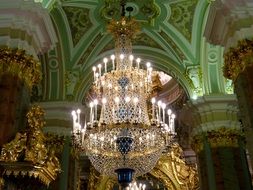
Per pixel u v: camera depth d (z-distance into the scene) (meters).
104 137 7.87
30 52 6.24
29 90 6.26
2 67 5.85
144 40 10.95
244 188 9.22
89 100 12.61
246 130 5.81
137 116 7.93
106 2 9.76
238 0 6.04
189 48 10.62
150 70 8.66
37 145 5.43
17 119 5.70
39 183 5.82
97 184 15.07
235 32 6.09
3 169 5.23
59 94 10.28
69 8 9.74
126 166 7.91
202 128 9.92
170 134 8.18
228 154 9.51
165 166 15.30
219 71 10.32
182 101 14.66
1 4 6.04
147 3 9.90
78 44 10.61
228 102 9.91
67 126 9.95
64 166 9.55
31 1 6.11
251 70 5.79
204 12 9.69
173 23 10.38
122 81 8.30
